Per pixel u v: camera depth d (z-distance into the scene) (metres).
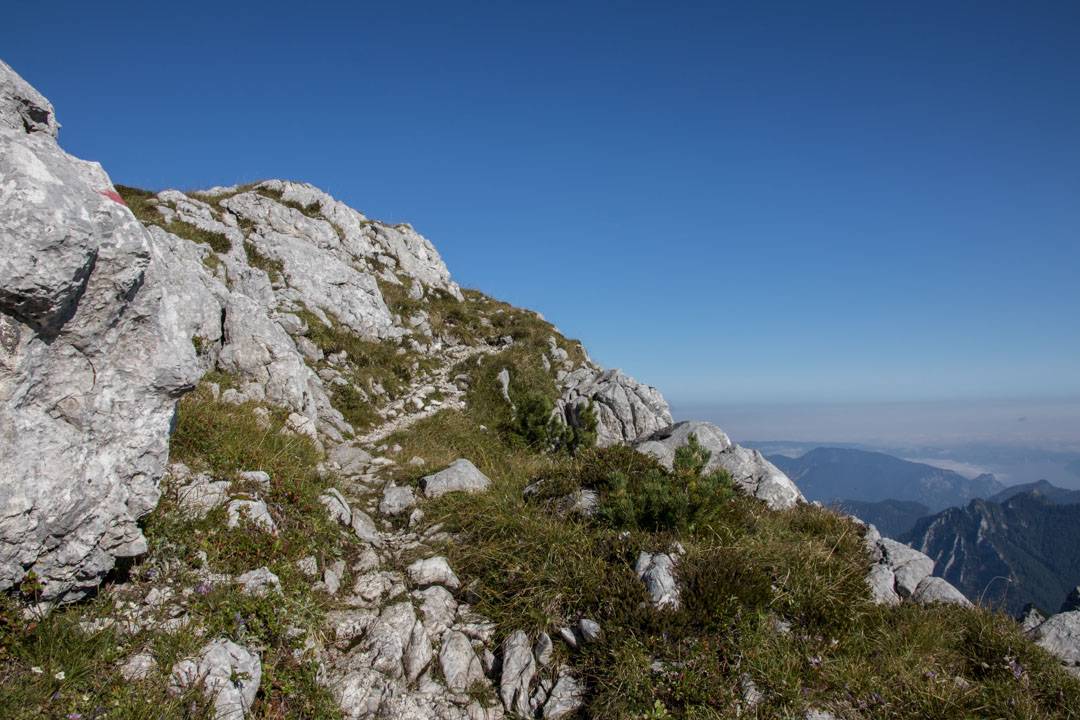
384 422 20.34
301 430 13.42
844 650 7.30
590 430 21.78
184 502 7.15
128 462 5.24
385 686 6.32
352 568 8.13
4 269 4.02
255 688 5.32
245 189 33.47
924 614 8.66
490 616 7.72
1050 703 7.11
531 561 8.46
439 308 35.34
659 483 9.80
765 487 13.62
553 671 6.84
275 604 6.16
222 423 9.88
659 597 7.43
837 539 10.88
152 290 5.34
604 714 6.17
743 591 7.57
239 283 21.59
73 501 4.70
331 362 22.41
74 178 4.64
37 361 4.56
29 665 4.54
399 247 39.44
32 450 4.50
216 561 6.54
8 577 4.52
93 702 4.51
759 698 6.33
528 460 16.47
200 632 5.43
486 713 6.43
